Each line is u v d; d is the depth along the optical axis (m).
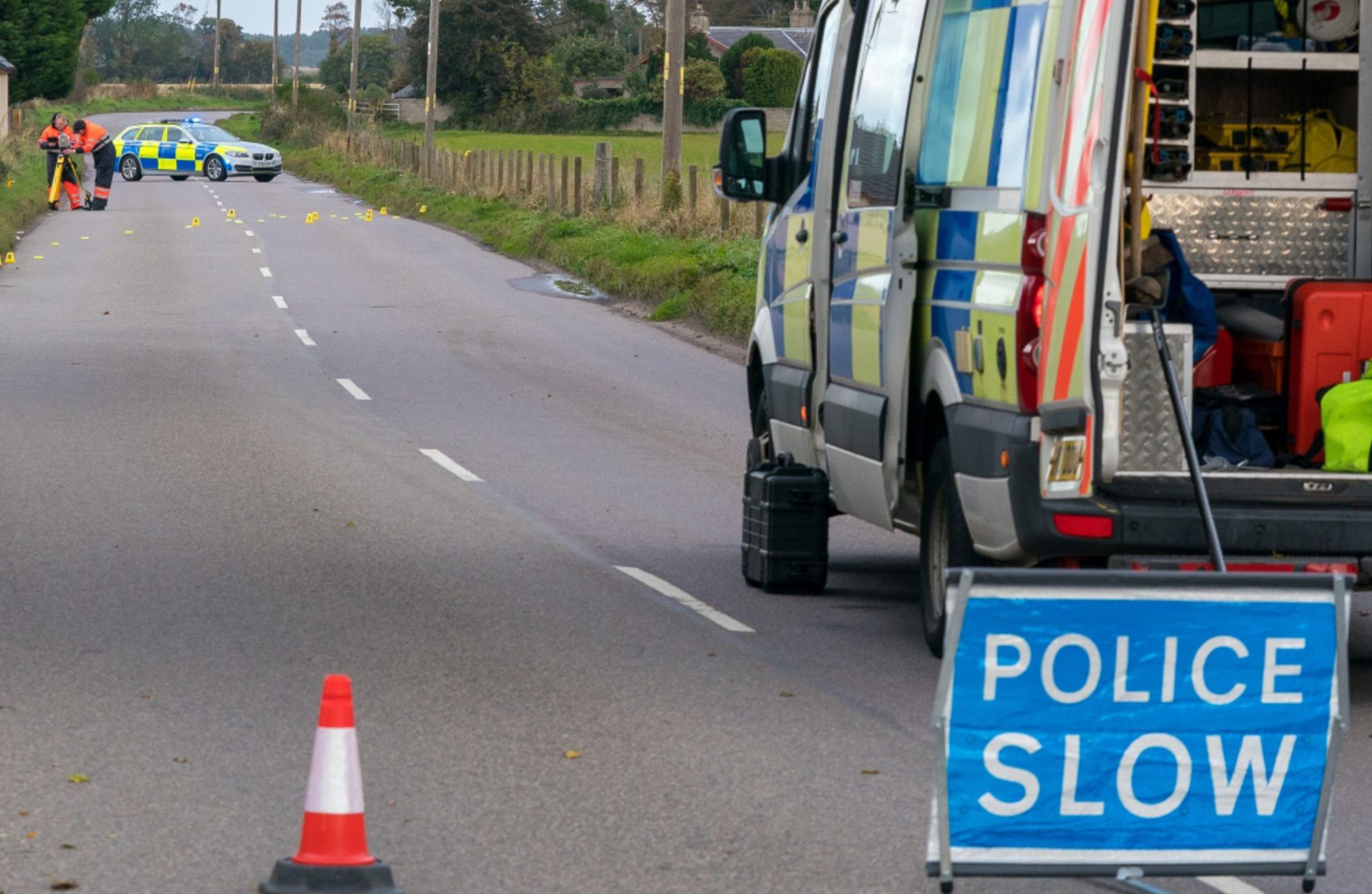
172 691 18.39
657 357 54.53
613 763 16.23
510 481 33.12
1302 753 12.32
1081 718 12.12
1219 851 12.29
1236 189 20.44
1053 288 17.30
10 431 37.00
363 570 24.98
